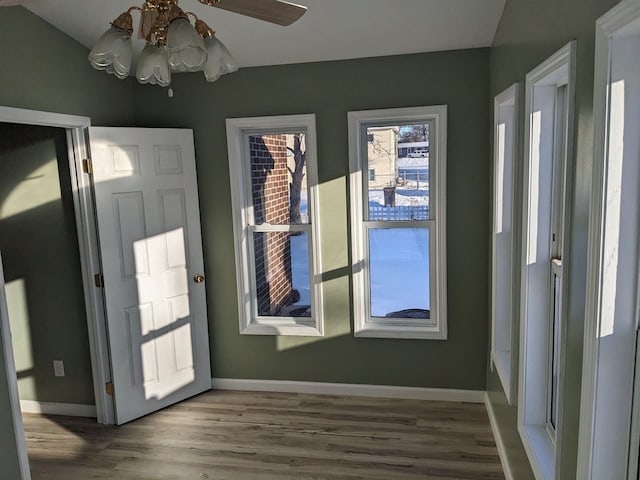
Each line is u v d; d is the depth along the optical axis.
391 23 3.24
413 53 3.65
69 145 3.55
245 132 4.07
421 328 3.94
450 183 3.73
